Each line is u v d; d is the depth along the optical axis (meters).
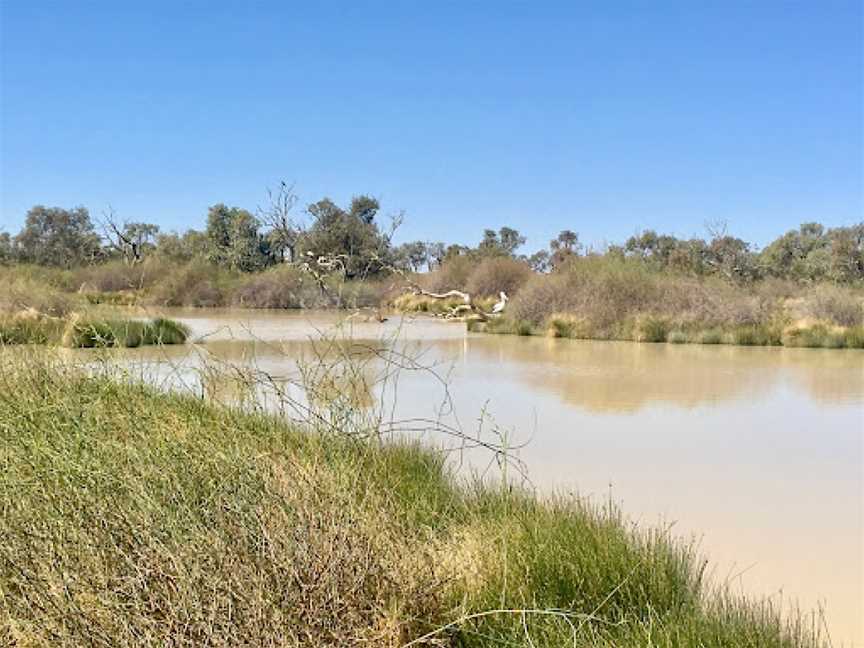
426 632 3.18
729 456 8.13
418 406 10.76
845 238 44.06
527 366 16.03
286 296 38.94
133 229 40.12
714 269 39.75
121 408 4.93
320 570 3.05
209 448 3.89
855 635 4.07
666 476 7.35
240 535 3.15
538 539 4.21
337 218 36.28
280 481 3.59
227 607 2.77
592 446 8.52
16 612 2.82
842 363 17.05
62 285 31.16
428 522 4.62
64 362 6.30
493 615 3.43
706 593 4.32
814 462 7.92
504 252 53.78
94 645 2.65
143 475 3.46
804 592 4.66
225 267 50.75
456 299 35.50
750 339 21.78
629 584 3.89
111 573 2.92
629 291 24.89
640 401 11.64
